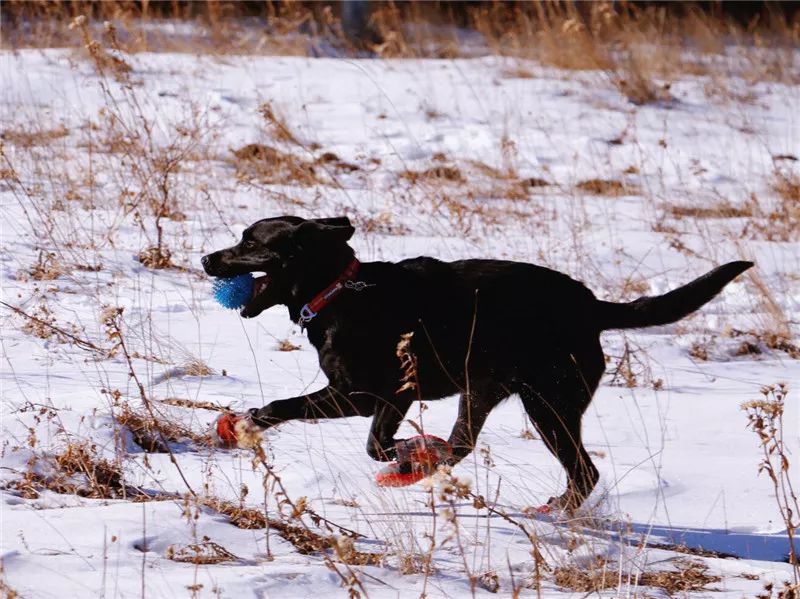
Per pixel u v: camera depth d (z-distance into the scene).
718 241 15.55
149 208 14.15
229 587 5.26
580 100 23.50
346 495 7.11
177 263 12.48
